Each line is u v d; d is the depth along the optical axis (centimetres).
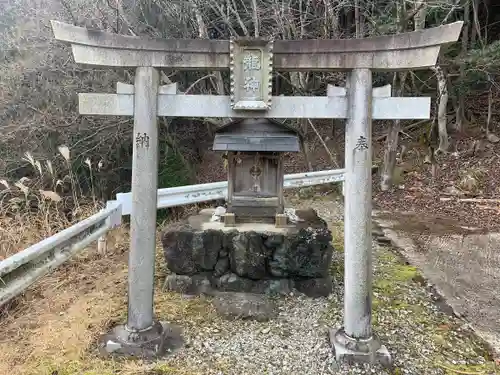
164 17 937
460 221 702
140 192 284
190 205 744
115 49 279
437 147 1042
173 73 937
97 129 834
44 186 737
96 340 296
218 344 300
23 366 263
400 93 896
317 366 274
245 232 382
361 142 278
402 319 347
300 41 281
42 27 890
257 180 418
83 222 380
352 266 283
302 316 349
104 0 825
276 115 289
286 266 382
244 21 986
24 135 827
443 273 462
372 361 275
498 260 507
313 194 930
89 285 399
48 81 848
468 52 982
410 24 941
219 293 385
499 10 1169
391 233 628
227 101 288
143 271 287
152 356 279
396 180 953
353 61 277
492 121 1082
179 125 1144
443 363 283
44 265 308
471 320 352
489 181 857
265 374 265
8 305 352
